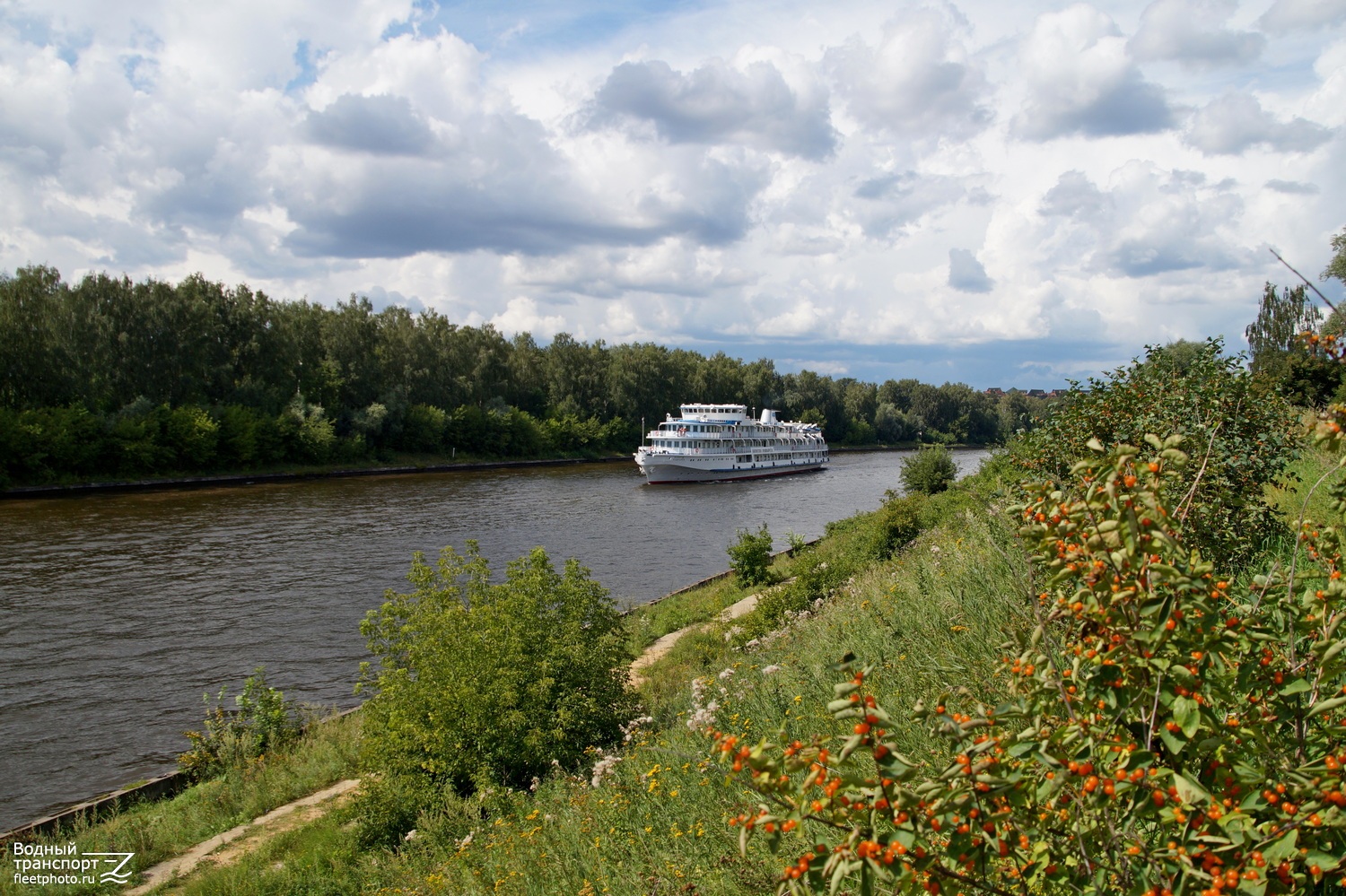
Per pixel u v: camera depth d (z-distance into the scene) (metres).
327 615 25.80
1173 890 2.22
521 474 79.31
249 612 26.11
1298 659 2.66
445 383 90.00
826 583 18.12
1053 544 2.76
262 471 66.25
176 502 50.69
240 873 10.36
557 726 11.48
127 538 38.22
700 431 79.12
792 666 9.66
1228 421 6.73
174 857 11.63
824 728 6.73
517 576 13.61
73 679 20.12
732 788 6.43
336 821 11.62
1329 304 2.50
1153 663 2.33
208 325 67.62
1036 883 2.62
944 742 4.79
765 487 71.75
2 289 58.91
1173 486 5.52
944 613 8.27
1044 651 2.92
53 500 50.09
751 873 4.81
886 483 77.00
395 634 12.79
